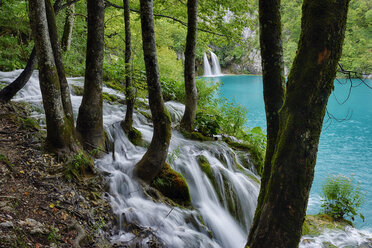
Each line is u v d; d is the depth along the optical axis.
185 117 7.72
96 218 3.84
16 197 3.45
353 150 12.49
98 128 5.34
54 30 4.59
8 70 8.89
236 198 6.15
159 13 9.54
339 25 2.28
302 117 2.42
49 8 4.50
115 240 3.76
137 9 9.73
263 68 2.97
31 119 5.54
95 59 5.01
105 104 7.92
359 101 23.16
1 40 9.55
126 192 4.71
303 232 5.81
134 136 6.47
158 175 5.20
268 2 2.80
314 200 8.29
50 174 4.10
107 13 12.58
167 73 13.94
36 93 7.73
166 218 4.46
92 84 5.11
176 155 6.11
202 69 41.91
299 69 2.42
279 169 2.50
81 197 3.99
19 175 3.86
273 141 2.92
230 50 46.84
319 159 11.52
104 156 5.38
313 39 2.32
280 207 2.50
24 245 2.83
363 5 46.97
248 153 7.80
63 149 4.52
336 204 6.68
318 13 2.29
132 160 5.54
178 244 4.12
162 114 5.00
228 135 8.69
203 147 6.94
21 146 4.47
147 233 4.02
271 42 2.86
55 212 3.52
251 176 6.95
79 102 7.54
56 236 3.17
